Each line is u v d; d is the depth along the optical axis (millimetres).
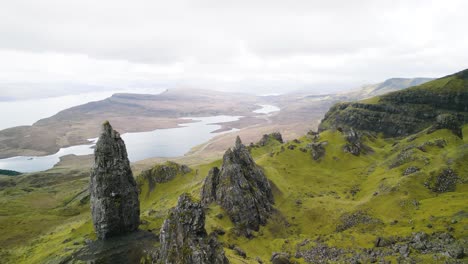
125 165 137500
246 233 148375
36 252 157375
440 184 162875
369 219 147875
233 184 168750
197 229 85375
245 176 183000
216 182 179375
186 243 82688
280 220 167000
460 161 174875
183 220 86125
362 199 178000
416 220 130875
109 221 132750
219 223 151625
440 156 191250
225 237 141000
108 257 120750
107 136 134625
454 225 113875
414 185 164750
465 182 159000
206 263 79188
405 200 152875
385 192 168000
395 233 124062
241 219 155250
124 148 139250
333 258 116062
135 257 119375
